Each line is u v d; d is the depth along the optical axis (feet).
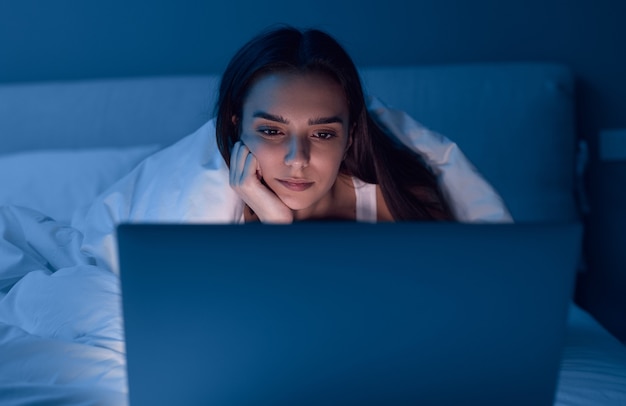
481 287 2.23
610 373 3.62
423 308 2.25
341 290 2.23
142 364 2.31
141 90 7.04
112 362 3.22
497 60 7.25
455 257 2.20
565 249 2.20
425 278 2.22
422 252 2.20
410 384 2.33
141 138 6.95
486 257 2.21
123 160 6.10
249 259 2.20
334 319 2.26
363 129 4.19
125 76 7.48
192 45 7.42
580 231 2.19
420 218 4.46
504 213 4.29
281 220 3.99
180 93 6.99
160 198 4.10
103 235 4.32
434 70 6.83
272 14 7.33
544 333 2.27
